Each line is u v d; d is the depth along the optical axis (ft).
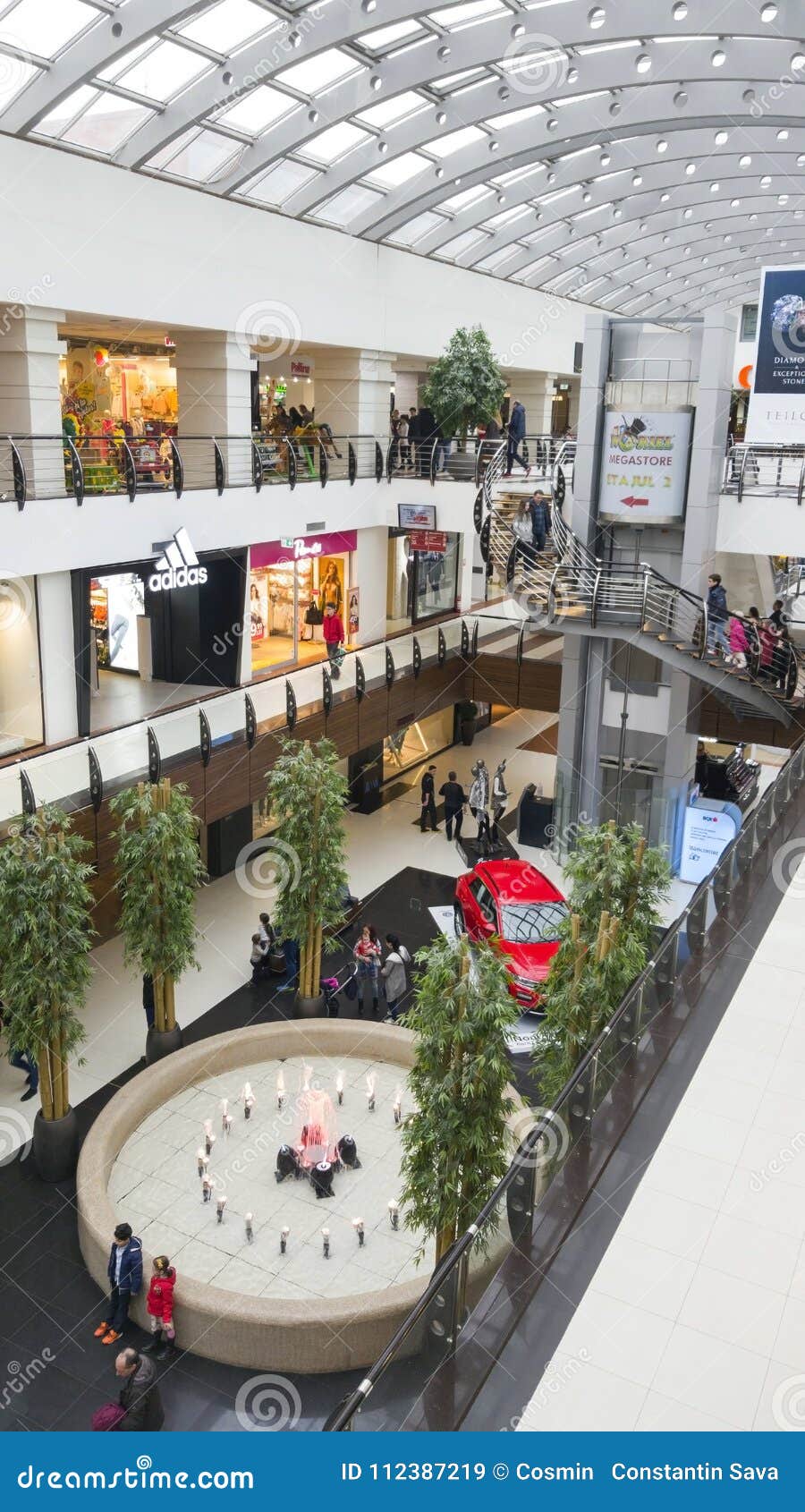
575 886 42.24
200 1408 33.47
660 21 54.90
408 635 81.66
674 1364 20.31
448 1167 33.04
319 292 75.41
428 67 59.93
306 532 75.20
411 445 84.74
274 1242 40.04
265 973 60.13
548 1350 20.67
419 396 95.30
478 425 84.94
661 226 100.07
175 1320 35.63
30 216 52.70
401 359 95.91
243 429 71.77
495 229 91.09
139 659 75.15
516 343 106.01
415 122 67.62
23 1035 40.91
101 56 48.32
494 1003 32.50
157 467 62.59
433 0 50.19
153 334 74.69
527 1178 24.11
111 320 62.18
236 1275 38.27
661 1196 24.88
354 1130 46.83
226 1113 46.16
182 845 47.73
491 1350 20.70
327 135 66.74
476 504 71.97
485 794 81.46
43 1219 41.45
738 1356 20.48
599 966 35.76
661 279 124.47
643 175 85.92
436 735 103.86
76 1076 50.52
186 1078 49.01
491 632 85.97
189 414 70.95
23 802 45.52
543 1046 37.81
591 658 73.61
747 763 94.02
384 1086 50.14
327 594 86.07
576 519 71.87
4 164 50.96
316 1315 34.63
